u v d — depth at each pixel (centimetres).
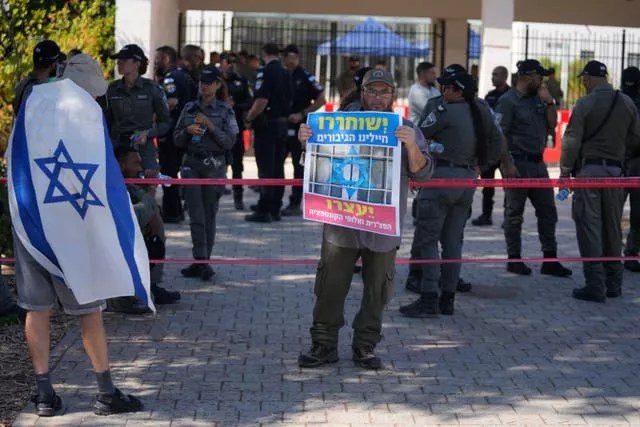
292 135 1294
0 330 739
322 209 643
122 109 968
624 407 605
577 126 859
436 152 791
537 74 963
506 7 1853
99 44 1562
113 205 556
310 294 882
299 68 1298
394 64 2856
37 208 544
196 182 761
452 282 820
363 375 658
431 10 2405
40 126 552
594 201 868
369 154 627
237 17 2830
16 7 1216
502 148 832
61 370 653
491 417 583
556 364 693
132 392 614
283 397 612
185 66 1309
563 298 892
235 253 1062
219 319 792
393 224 623
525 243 1159
